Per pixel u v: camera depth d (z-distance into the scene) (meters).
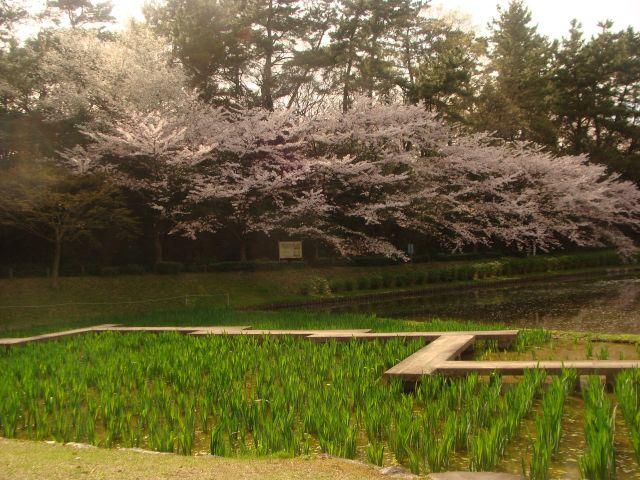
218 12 30.94
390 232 31.72
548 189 33.09
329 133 27.88
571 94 44.59
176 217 25.55
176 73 26.77
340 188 27.47
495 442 4.79
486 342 11.45
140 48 26.42
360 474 4.30
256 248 30.39
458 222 30.42
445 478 4.32
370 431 5.48
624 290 24.53
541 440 4.67
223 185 24.38
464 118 34.78
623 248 38.47
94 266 24.31
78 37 27.62
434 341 10.10
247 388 7.77
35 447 5.07
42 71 27.02
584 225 35.75
